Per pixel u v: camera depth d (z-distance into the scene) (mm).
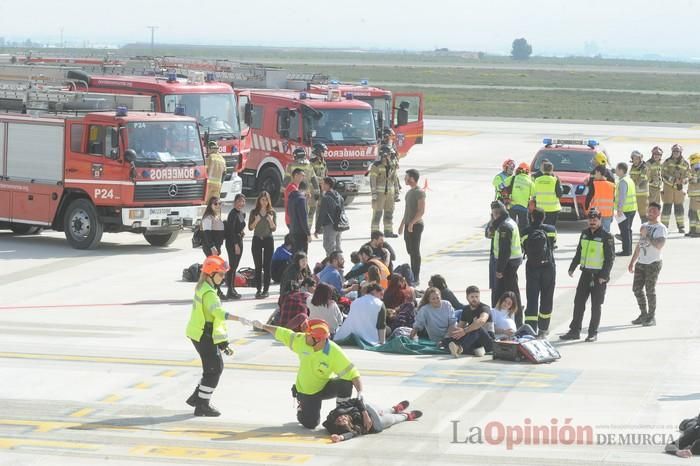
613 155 102625
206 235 41156
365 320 33656
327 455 23375
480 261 49031
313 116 65188
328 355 25016
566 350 33531
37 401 27500
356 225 59906
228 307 39438
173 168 51500
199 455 23312
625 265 48719
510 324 33469
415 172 43312
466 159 98312
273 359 31984
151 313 38312
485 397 28016
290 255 42938
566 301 41094
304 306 34500
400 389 28719
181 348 33281
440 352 32781
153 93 62531
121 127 50312
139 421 25906
